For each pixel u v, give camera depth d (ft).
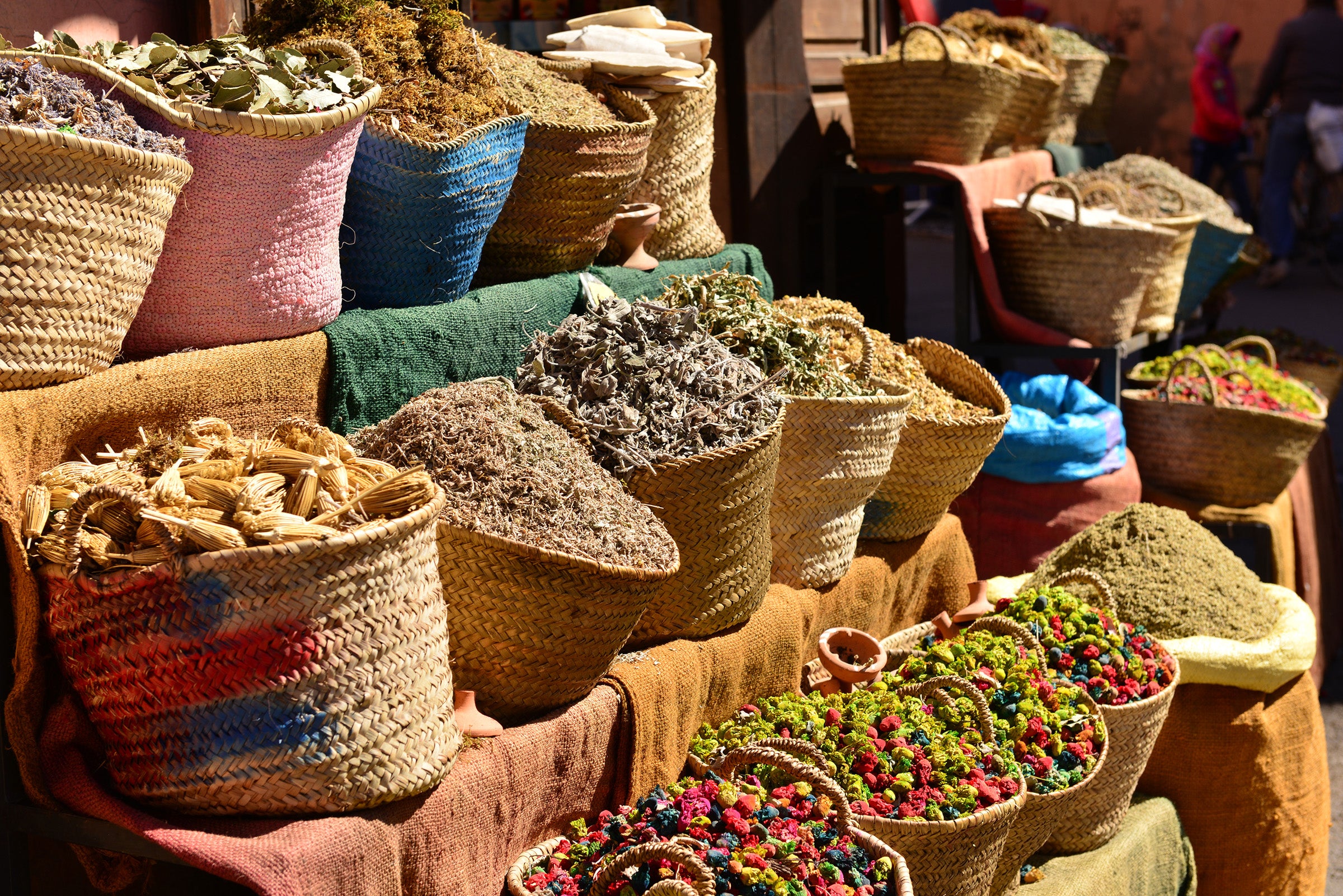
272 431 7.19
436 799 5.97
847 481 9.09
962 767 7.38
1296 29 34.01
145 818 5.49
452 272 8.61
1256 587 10.44
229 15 9.98
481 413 7.15
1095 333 14.94
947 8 28.96
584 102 9.98
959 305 15.23
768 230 15.42
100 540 5.40
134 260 6.18
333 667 5.42
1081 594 10.10
